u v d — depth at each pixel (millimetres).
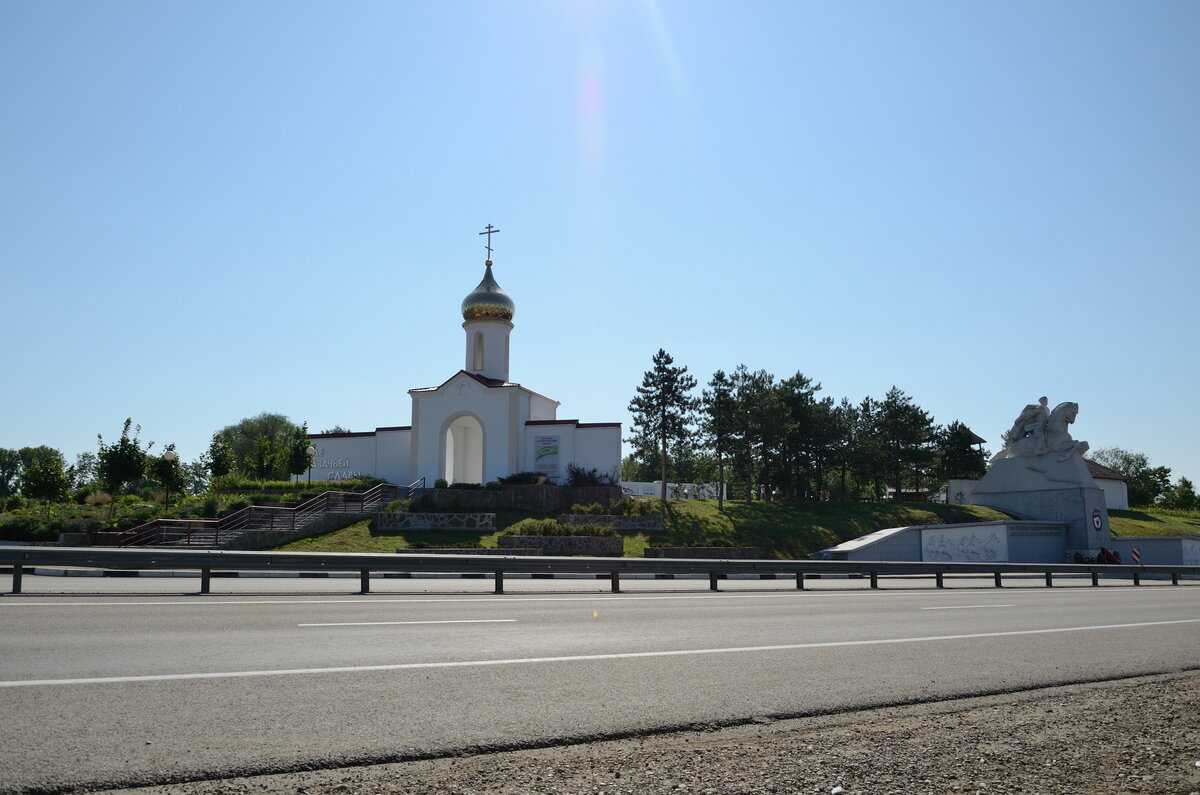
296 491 49906
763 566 22125
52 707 6547
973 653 10938
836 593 21156
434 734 6266
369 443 55750
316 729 6246
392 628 11242
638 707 7305
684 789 5270
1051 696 8617
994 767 5973
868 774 5711
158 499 47344
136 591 16234
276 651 9156
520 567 18844
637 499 50125
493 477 51688
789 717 7352
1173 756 6379
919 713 7684
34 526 34281
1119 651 11617
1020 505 51781
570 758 5926
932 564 25172
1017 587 26578
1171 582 32875
